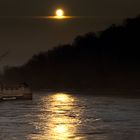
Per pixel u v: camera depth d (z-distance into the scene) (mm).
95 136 61500
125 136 61406
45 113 94688
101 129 68062
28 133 64375
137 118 82250
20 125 73625
